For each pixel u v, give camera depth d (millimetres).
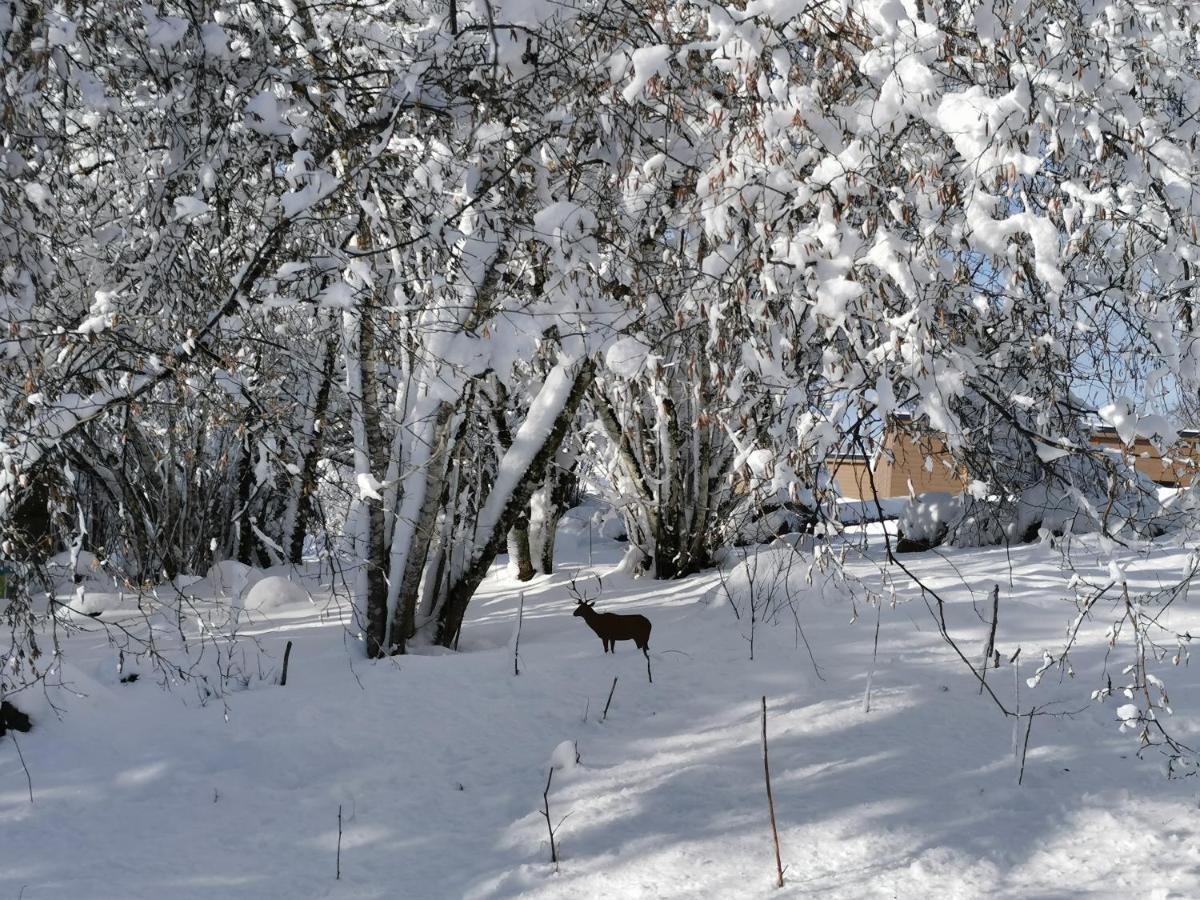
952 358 5586
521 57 6410
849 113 5766
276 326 7027
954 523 12023
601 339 6711
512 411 10445
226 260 6641
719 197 5660
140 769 6539
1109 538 6164
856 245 5348
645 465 11227
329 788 6199
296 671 8086
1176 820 4906
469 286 6684
